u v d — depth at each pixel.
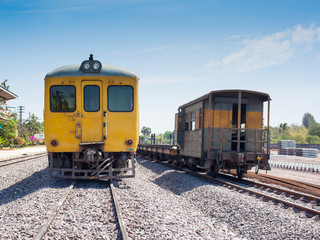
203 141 11.26
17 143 38.72
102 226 4.52
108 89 8.41
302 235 4.79
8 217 4.81
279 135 92.62
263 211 6.10
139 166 16.67
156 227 4.56
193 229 4.77
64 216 4.91
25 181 9.27
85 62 8.36
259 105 11.42
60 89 8.32
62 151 8.20
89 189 7.15
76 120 8.21
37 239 3.71
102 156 8.52
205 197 7.93
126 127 8.43
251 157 10.53
